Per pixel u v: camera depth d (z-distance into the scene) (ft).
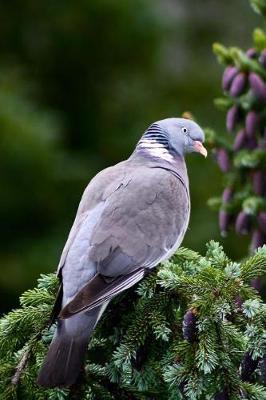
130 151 82.23
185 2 90.58
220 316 28.37
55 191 73.51
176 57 88.28
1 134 72.18
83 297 29.09
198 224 66.85
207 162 72.59
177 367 28.32
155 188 33.73
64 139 81.82
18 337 30.45
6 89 75.36
